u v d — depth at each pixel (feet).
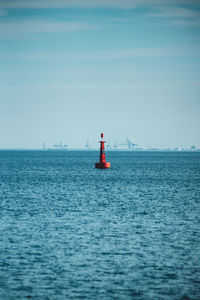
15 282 146.92
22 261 169.07
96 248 189.16
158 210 305.12
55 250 185.16
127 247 191.42
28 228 232.32
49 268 160.97
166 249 188.65
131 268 161.48
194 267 163.32
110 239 206.90
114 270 159.22
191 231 228.22
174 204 339.57
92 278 150.92
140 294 137.80
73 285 144.56
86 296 136.15
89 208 311.68
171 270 159.74
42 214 281.95
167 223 251.39
